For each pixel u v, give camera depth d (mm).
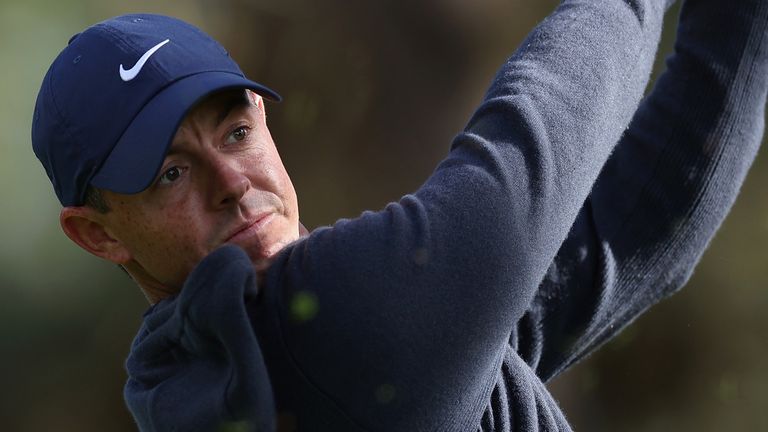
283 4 21234
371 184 21078
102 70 7469
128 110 7332
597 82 7562
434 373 7152
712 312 25469
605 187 9000
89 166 7410
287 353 7277
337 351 7168
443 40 19922
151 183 7242
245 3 21797
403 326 7074
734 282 25266
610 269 8797
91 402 26938
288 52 21156
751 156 9133
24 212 26266
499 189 7137
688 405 25953
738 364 25516
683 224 8922
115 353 26938
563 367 9164
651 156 8969
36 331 26594
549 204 7258
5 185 26062
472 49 20000
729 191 9086
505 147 7238
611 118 7625
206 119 7457
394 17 19938
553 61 7578
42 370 26750
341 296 7137
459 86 20375
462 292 7082
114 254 7719
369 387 7188
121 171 7309
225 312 6891
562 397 25594
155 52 7457
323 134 21172
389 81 20344
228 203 7457
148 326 7613
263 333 7328
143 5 25266
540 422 7996
